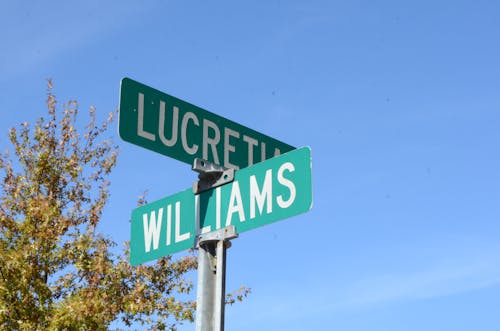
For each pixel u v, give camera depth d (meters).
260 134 5.96
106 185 14.31
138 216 5.79
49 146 14.22
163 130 5.37
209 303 4.80
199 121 5.60
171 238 5.41
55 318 12.04
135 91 5.32
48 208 13.11
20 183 13.76
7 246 13.04
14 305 12.27
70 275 13.41
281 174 4.91
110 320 13.00
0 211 13.38
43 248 12.93
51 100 14.56
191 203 5.39
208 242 5.05
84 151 14.56
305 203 4.69
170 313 13.72
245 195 5.07
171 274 14.60
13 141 14.10
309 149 4.80
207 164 5.32
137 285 13.28
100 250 13.45
